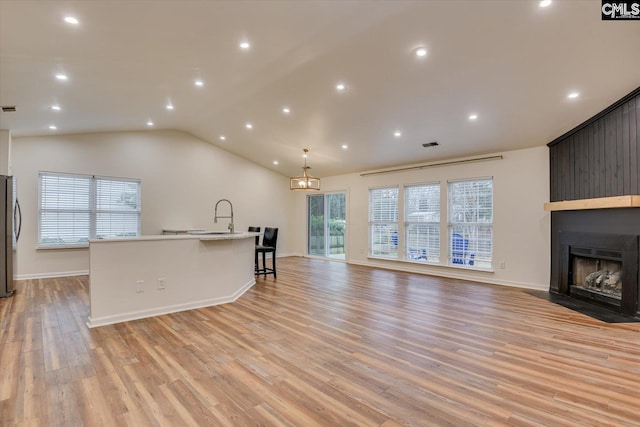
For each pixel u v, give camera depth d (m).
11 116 4.52
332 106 4.76
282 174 9.26
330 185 8.73
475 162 5.87
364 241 7.84
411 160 6.65
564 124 4.40
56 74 3.42
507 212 5.49
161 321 3.46
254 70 3.75
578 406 1.91
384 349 2.74
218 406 1.89
